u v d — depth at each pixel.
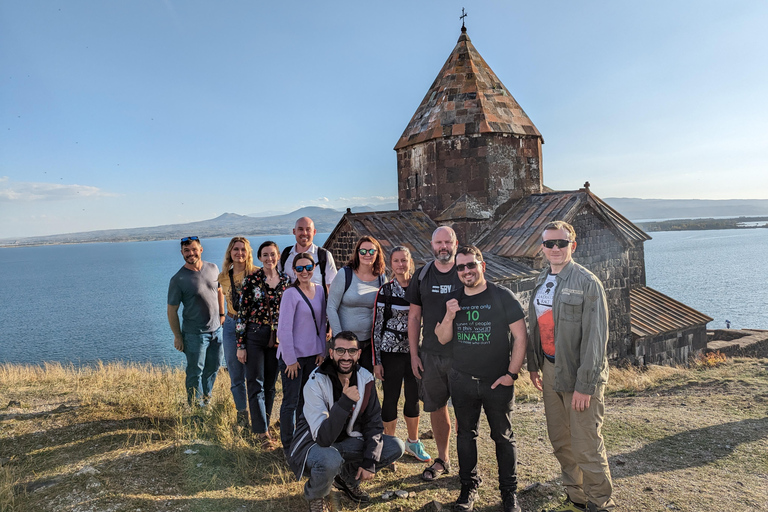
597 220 14.73
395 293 4.89
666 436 6.00
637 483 4.62
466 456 4.05
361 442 4.12
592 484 3.71
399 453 4.23
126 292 111.62
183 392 7.31
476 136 15.16
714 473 4.87
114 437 5.32
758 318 54.66
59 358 41.66
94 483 4.19
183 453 4.91
